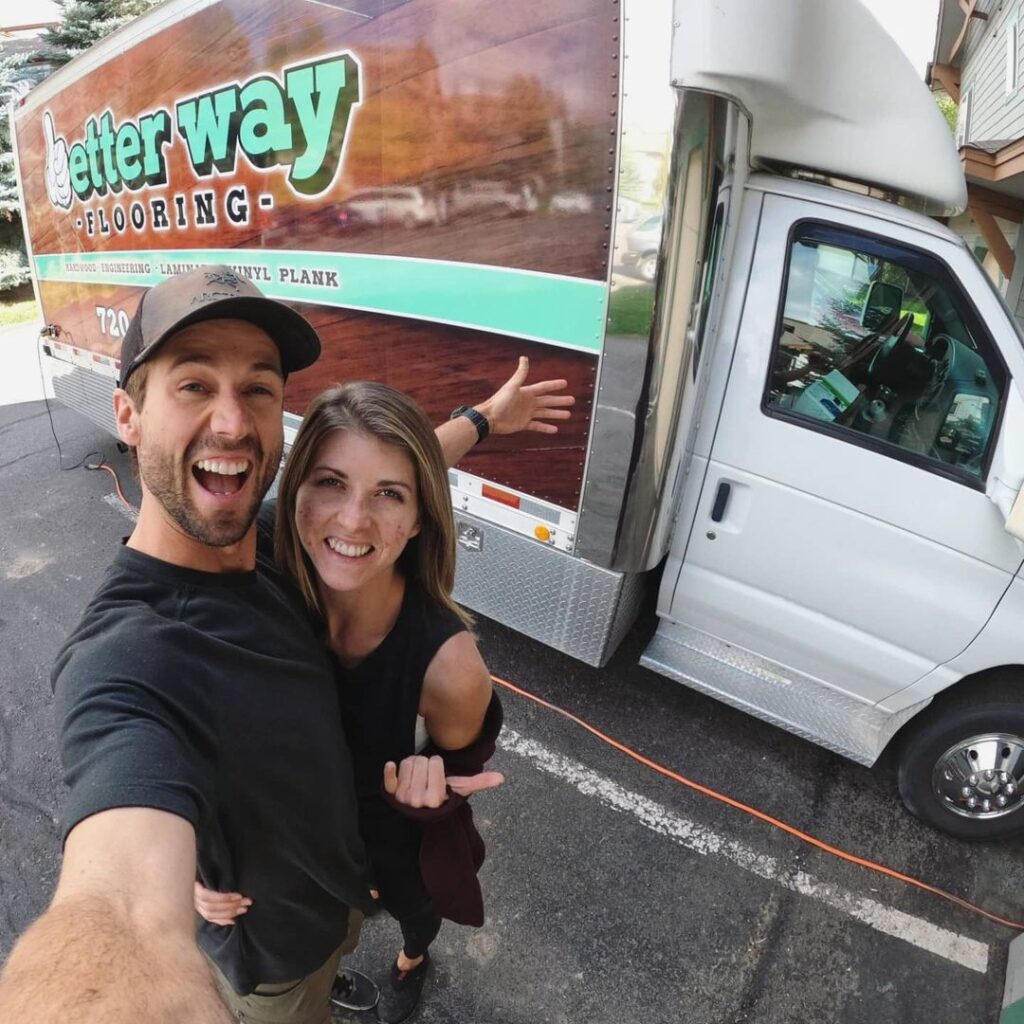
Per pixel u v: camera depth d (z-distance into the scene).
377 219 2.48
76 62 3.71
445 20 2.09
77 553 4.34
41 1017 0.59
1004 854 2.53
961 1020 2.03
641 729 3.00
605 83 1.86
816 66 1.89
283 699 1.02
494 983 2.08
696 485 2.44
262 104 2.69
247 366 0.96
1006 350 2.05
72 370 5.03
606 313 2.03
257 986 1.37
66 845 0.79
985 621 2.19
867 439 2.21
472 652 1.29
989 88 8.50
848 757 2.47
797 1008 2.05
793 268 2.18
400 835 1.43
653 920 2.27
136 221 3.66
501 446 2.46
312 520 1.15
